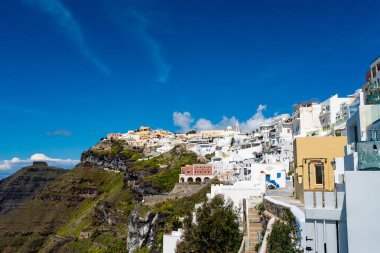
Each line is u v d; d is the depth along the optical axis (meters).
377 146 17.27
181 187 111.00
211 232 34.34
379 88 40.56
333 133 74.62
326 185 30.12
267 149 115.12
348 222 15.88
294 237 18.22
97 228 149.62
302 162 30.89
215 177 119.31
